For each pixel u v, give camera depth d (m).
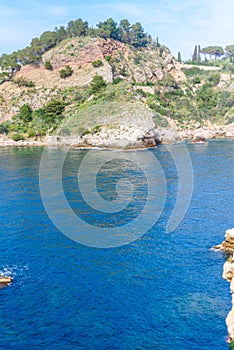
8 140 155.50
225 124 183.75
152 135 137.12
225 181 79.50
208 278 39.91
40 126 166.12
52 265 43.41
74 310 35.19
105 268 42.50
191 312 34.50
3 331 32.72
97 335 32.03
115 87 177.00
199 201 65.81
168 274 40.88
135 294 37.38
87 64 199.88
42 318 34.19
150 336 31.78
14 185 79.00
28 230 53.91
